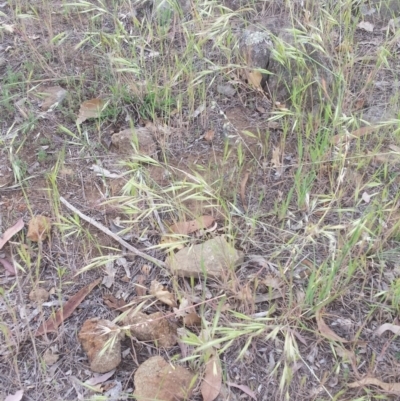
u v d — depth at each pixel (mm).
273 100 872
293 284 664
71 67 945
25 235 729
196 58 933
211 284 667
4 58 957
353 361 600
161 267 678
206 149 835
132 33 1000
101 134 852
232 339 571
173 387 574
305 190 721
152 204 689
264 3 993
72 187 784
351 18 1001
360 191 760
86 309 658
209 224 727
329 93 856
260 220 736
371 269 681
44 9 1037
